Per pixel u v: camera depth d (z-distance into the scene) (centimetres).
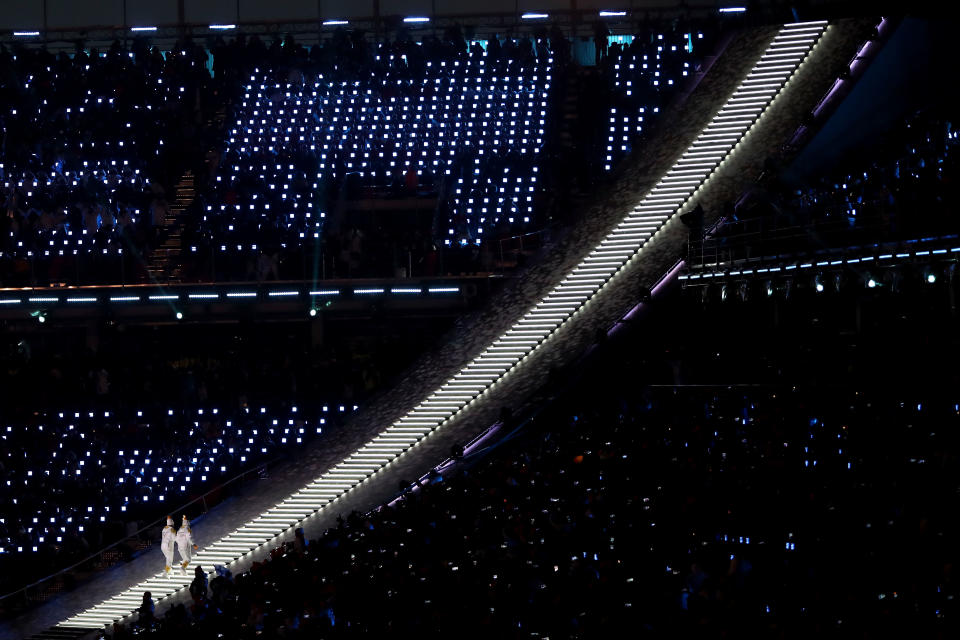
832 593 3325
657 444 4881
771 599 3441
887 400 4862
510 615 3681
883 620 3095
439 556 4409
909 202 4703
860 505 3900
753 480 4300
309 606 4116
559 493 4706
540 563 4019
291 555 4888
